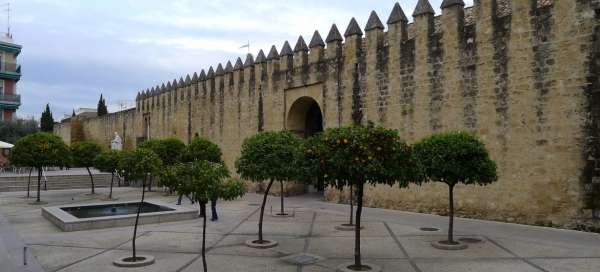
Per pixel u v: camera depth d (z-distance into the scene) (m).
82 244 13.82
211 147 26.14
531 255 12.06
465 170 12.46
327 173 10.06
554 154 15.83
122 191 32.47
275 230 16.16
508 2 18.02
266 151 13.62
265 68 31.03
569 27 15.61
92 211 20.59
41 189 33.47
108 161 27.05
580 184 15.09
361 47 24.12
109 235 15.28
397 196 21.53
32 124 58.50
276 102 29.62
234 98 33.88
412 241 14.05
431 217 18.95
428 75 20.30
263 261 11.69
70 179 37.00
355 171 9.64
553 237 14.17
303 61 27.62
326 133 10.23
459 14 19.20
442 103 19.67
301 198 27.52
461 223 17.14
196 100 39.06
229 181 10.55
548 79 16.11
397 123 21.66
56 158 24.98
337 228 16.41
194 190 9.56
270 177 13.59
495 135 17.64
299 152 10.96
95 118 67.38
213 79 36.88
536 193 16.28
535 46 16.53
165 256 12.27
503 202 17.30
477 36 18.44
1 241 14.39
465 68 18.83
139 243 13.95
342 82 24.78
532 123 16.52
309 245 13.61
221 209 22.16
